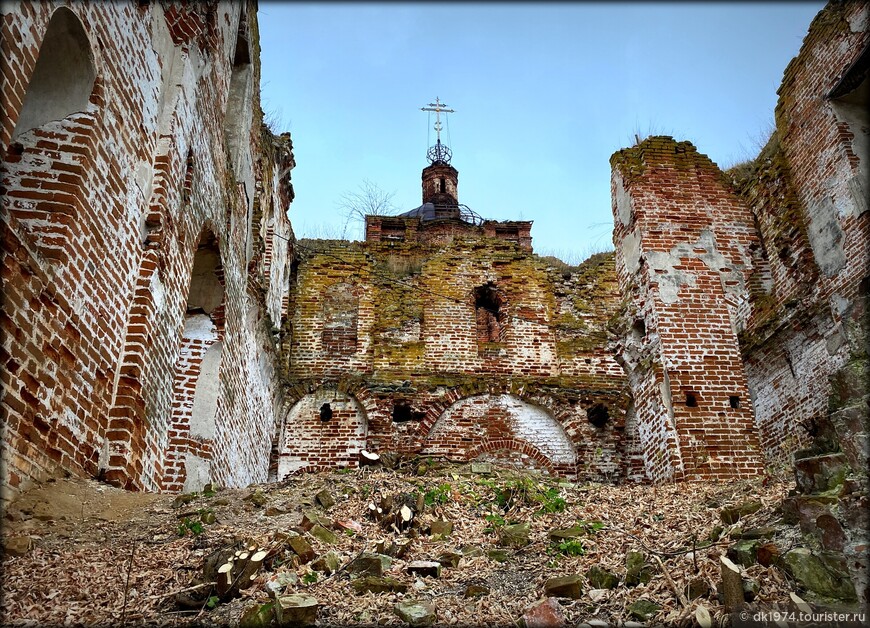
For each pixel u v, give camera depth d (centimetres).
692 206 1262
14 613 387
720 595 417
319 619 414
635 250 1251
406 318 1848
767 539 465
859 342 450
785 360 1352
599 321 1891
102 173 618
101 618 396
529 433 1681
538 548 564
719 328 1163
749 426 1092
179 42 830
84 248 586
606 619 417
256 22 1366
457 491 729
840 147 1238
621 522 634
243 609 423
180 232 810
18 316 485
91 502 560
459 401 1702
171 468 909
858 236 1180
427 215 3039
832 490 427
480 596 461
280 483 761
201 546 511
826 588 399
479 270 1911
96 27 598
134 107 690
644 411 1180
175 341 802
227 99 1186
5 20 462
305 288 1878
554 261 2170
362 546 548
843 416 425
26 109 585
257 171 1419
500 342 1877
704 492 776
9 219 469
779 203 1377
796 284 1316
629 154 1330
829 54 1287
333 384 1709
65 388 557
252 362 1317
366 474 809
